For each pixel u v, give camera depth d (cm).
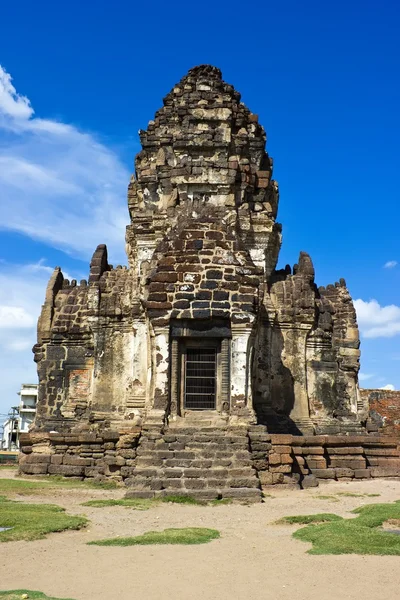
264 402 2623
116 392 2767
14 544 1084
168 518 1363
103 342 2823
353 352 2906
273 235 2939
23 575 900
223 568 932
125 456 1945
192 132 2827
